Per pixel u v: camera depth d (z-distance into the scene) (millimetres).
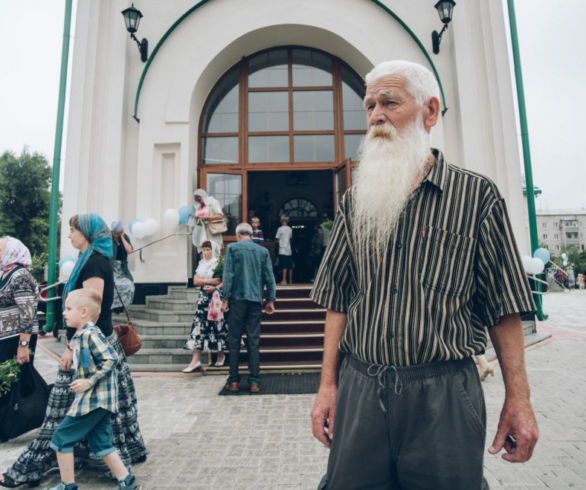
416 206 1152
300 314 6035
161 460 2828
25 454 2500
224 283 4340
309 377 4875
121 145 7477
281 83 8617
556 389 4258
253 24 7887
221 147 8398
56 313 7590
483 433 1096
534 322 7215
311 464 2748
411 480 1073
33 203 25516
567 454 2809
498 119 7445
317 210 14148
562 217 77250
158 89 7707
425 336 1072
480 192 1146
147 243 7355
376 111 1255
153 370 5277
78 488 2480
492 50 7602
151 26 7883
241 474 2623
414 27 7832
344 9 7902
